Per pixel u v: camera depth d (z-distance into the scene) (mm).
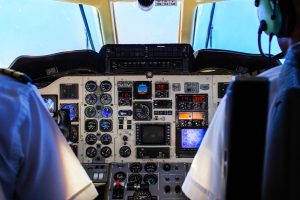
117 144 4305
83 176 1368
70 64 4129
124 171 4230
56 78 4305
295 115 945
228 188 860
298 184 932
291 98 953
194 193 1438
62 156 1290
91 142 4305
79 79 4320
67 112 4059
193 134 4297
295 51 1021
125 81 4324
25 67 4070
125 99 4316
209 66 4215
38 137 1175
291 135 944
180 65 4215
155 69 4230
